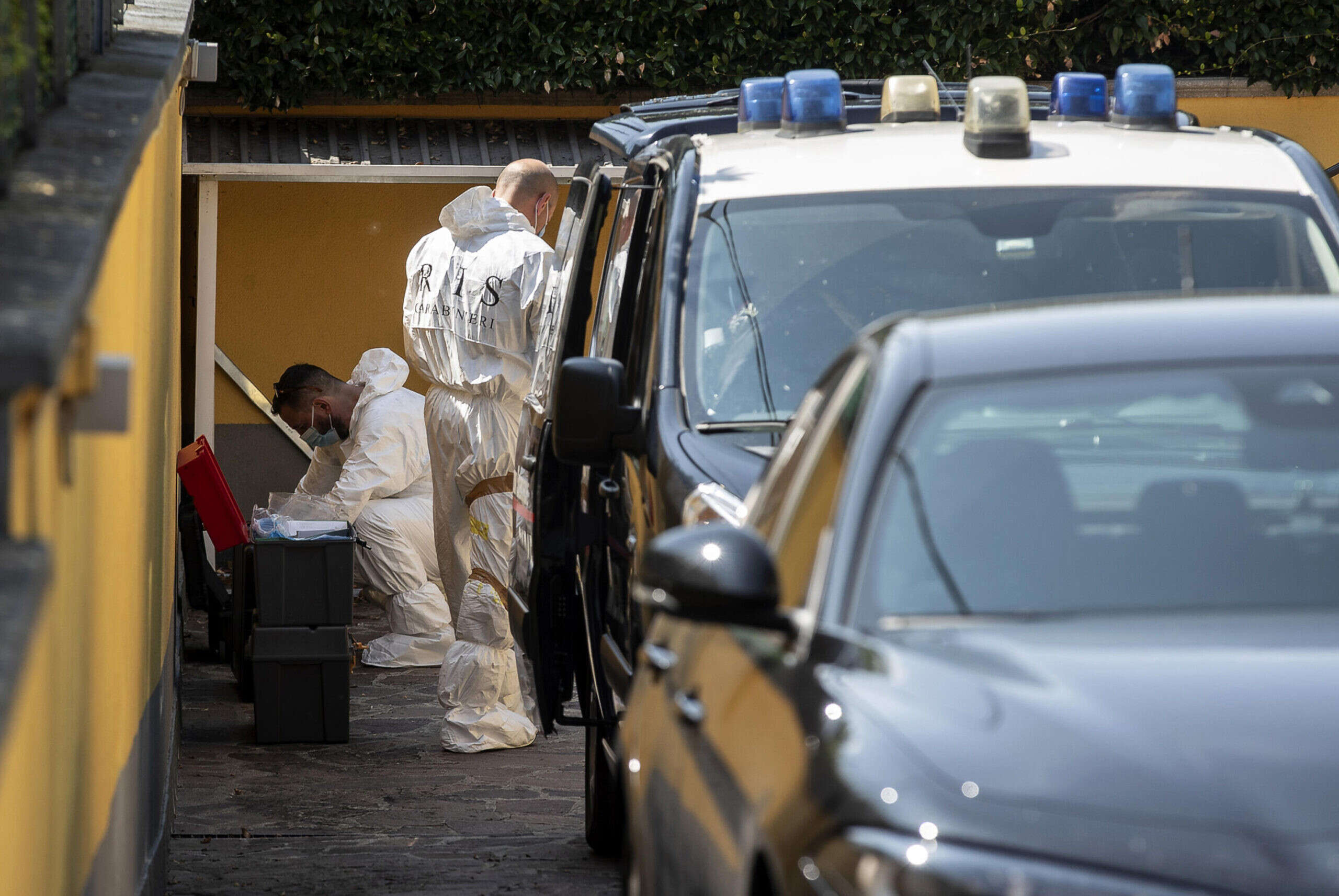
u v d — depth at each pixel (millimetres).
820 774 5840
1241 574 7082
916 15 35750
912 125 15305
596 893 15609
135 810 12445
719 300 12961
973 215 13195
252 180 36781
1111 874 5012
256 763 21719
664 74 35375
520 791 20250
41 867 6785
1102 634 6613
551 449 16125
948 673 6223
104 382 6891
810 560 7531
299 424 28891
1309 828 5117
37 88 8156
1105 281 12742
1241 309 8469
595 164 20031
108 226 6875
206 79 23234
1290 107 37375
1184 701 5863
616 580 14273
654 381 12773
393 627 28703
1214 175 13453
